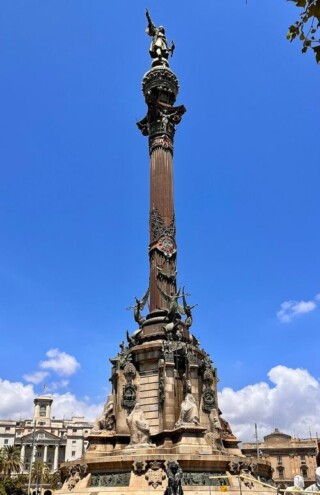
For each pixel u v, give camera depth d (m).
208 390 40.56
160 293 44.59
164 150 50.12
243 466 33.72
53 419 185.75
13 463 108.62
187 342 42.41
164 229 47.00
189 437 34.25
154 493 30.42
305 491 16.12
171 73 52.78
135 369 40.41
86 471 33.75
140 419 36.44
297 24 9.17
